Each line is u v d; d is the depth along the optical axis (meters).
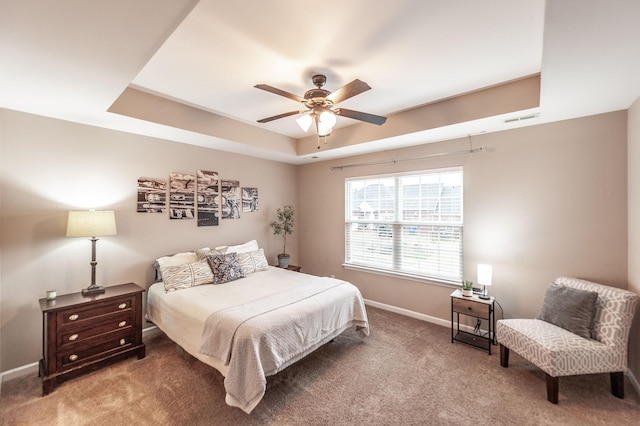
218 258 3.34
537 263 2.86
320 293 2.79
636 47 1.47
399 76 2.32
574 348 2.02
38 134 2.54
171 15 1.27
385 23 1.63
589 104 2.31
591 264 2.58
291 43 1.84
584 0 1.14
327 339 2.58
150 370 2.48
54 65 1.68
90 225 2.53
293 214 4.98
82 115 2.56
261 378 1.85
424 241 3.68
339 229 4.60
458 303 2.98
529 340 2.18
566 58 1.60
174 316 2.60
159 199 3.38
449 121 2.85
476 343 2.97
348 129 3.78
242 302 2.52
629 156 2.37
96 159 2.89
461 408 1.99
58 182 2.66
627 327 2.07
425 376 2.38
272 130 3.99
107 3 1.17
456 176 3.41
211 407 2.01
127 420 1.88
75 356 2.34
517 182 2.96
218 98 2.79
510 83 2.48
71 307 2.31
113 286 2.91
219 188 4.02
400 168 3.86
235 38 1.78
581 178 2.62
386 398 2.10
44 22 1.28
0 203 2.37
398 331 3.29
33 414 1.94
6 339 2.38
